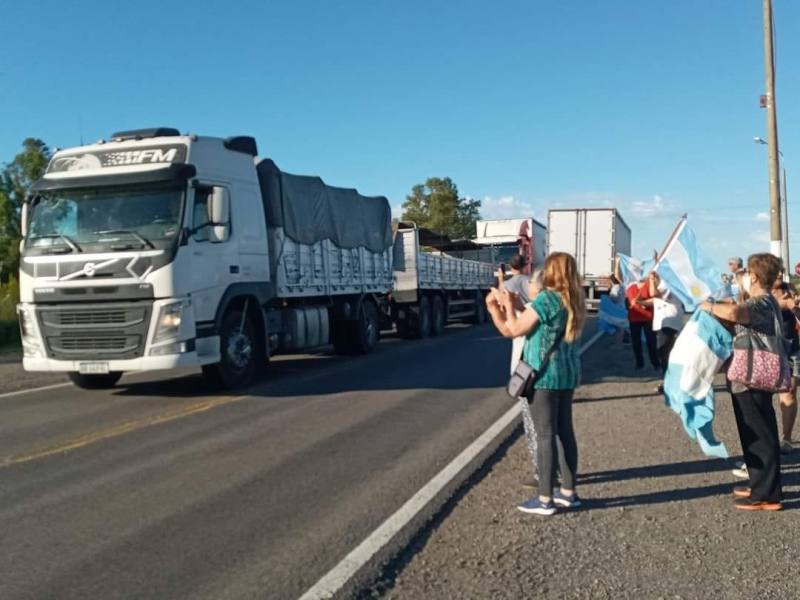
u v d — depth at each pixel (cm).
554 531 551
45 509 618
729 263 991
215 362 1153
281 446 826
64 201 1121
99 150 1138
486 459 760
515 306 648
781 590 450
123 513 605
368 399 1115
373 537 539
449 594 448
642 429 877
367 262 1786
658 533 545
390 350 1842
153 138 1148
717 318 631
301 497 642
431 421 952
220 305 1152
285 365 1554
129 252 1062
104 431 918
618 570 480
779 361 577
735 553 506
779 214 1853
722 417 942
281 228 1345
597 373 1335
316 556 510
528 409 671
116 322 1068
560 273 570
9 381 1377
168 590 460
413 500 625
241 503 627
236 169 1221
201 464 755
